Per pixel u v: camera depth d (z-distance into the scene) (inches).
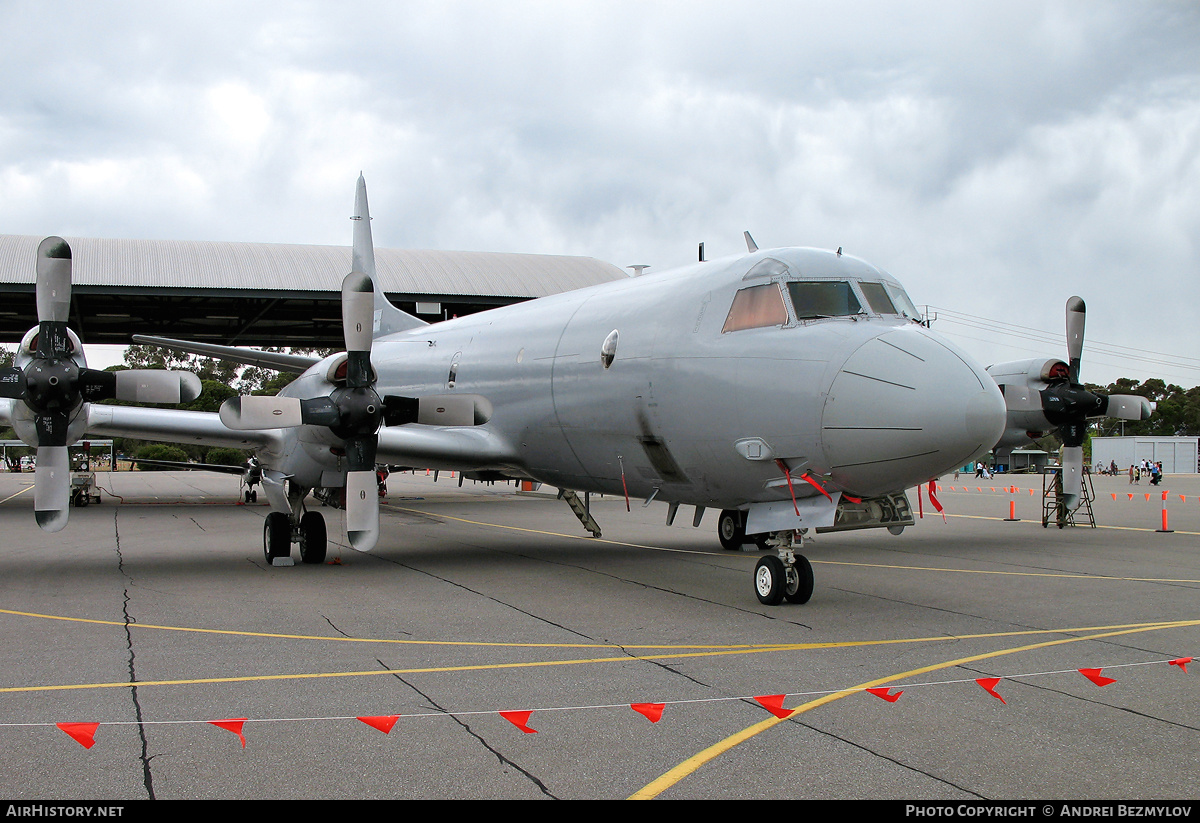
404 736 203.5
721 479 389.7
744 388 364.5
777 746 197.9
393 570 484.1
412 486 1616.6
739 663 273.6
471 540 655.1
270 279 1176.8
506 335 544.1
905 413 323.0
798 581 376.2
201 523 804.0
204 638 308.0
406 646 296.7
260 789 171.9
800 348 354.0
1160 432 3686.0
